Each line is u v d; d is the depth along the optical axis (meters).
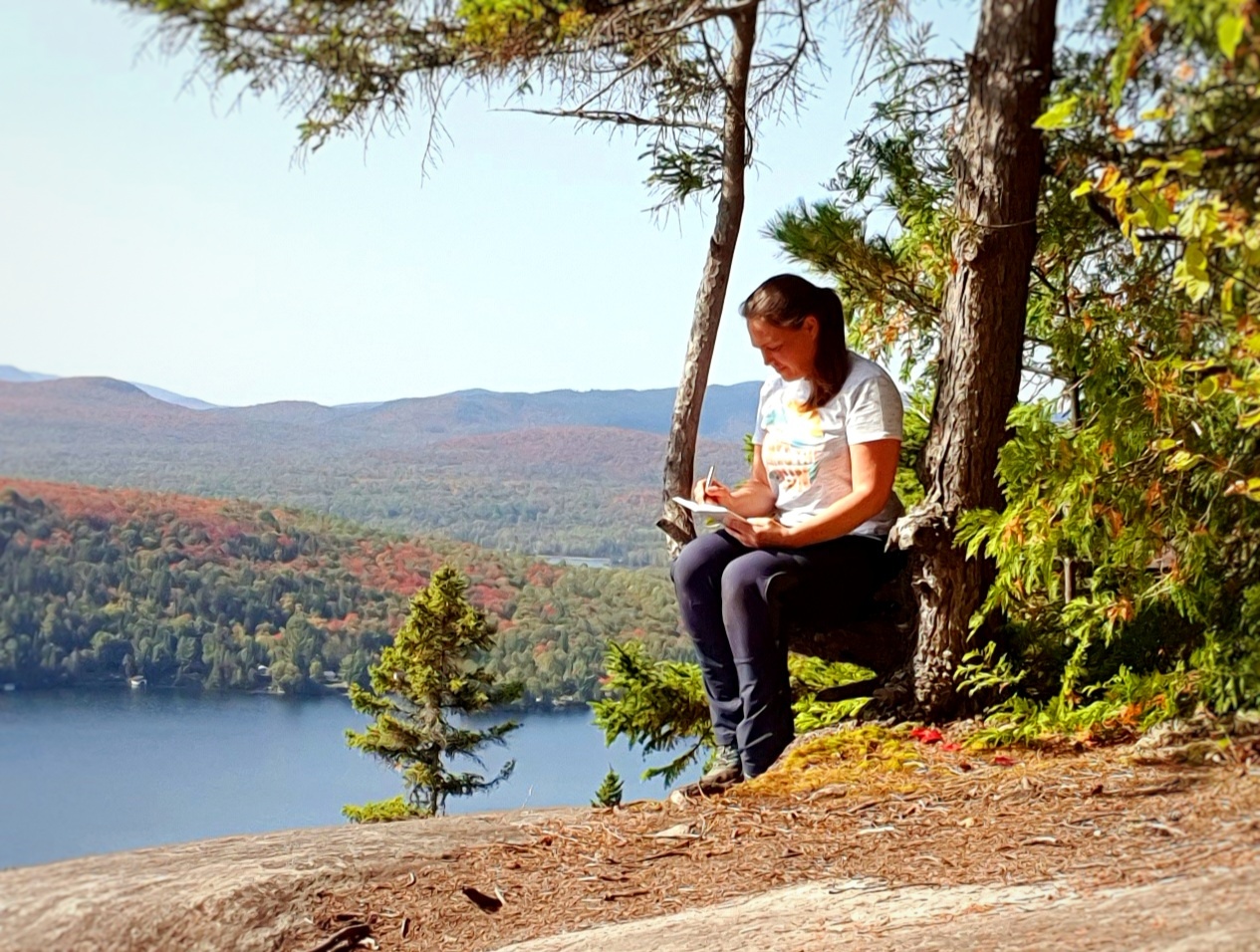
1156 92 3.04
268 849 3.57
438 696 12.51
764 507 4.35
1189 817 2.87
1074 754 3.69
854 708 4.82
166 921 3.06
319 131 3.49
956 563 4.12
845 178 5.29
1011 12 3.80
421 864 3.44
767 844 3.32
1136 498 3.85
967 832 3.14
